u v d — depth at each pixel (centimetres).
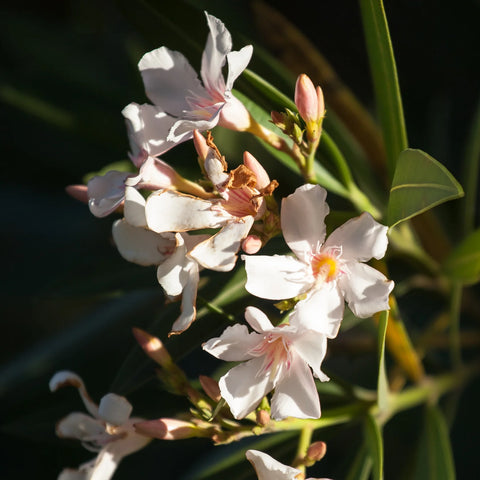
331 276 61
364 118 76
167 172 62
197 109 62
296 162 63
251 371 60
